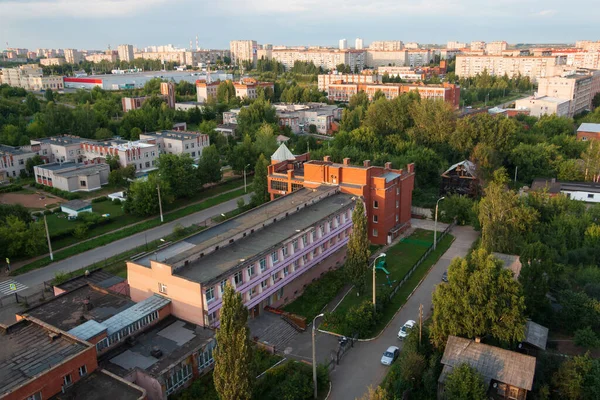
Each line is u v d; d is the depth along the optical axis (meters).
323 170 94.06
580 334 55.06
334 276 76.88
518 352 51.56
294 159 107.94
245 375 41.31
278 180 101.12
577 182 118.06
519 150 133.25
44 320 55.72
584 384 46.53
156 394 46.50
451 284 52.88
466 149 139.00
